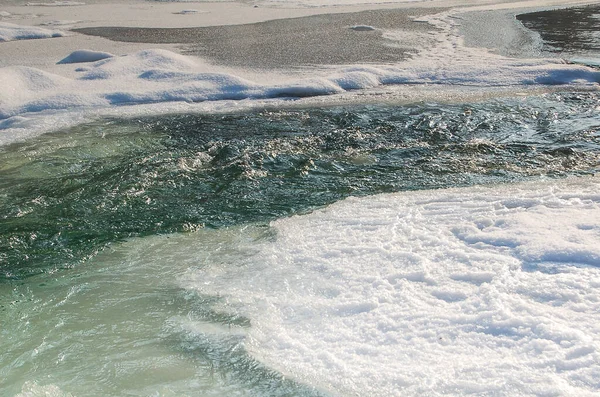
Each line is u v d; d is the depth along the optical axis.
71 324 3.61
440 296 3.56
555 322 3.19
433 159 5.92
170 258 4.32
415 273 3.80
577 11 13.70
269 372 3.12
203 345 3.37
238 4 16.81
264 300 3.72
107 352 3.35
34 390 3.07
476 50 9.88
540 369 2.90
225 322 3.55
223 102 7.77
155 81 8.37
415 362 3.05
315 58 9.56
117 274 4.14
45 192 5.41
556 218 4.31
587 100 7.49
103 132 6.79
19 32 11.99
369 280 3.79
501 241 4.09
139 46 10.69
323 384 2.99
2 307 3.80
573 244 3.88
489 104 7.45
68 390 3.07
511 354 3.03
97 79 8.44
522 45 10.18
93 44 11.00
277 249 4.32
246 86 8.11
